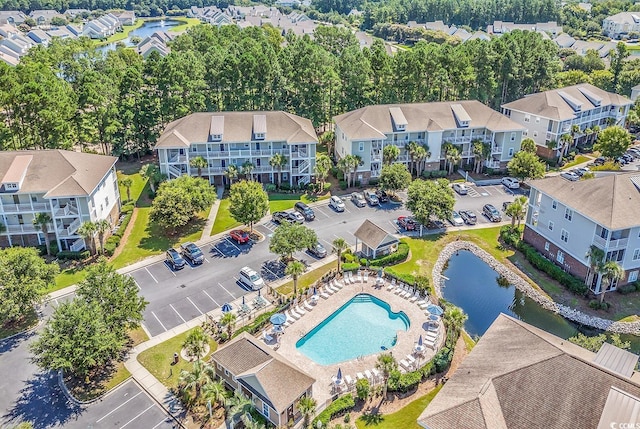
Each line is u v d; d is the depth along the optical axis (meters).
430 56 97.25
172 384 40.69
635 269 54.47
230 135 77.06
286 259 59.22
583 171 83.75
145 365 42.72
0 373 41.91
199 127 77.56
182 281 55.00
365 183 80.69
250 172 77.25
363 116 81.50
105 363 42.75
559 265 58.19
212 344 45.12
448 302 52.56
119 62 124.88
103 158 67.56
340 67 99.00
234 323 46.34
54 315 40.47
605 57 160.88
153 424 36.88
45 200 59.41
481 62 102.88
